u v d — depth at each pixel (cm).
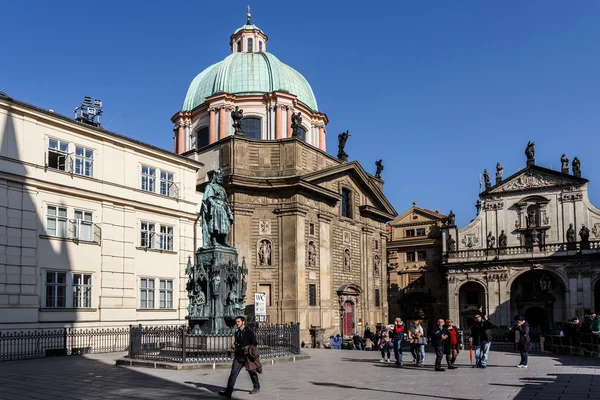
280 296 5075
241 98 5969
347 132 6228
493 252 7319
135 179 4150
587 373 2342
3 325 3192
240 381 2092
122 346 3834
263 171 5272
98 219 3838
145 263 4141
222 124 5894
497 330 6875
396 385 1986
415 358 2772
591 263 6712
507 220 7462
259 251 5172
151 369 2461
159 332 2772
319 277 5384
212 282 2845
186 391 1823
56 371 2431
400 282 8600
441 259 7950
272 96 5925
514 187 7469
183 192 4562
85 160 3816
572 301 6750
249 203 5194
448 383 2036
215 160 5322
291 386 1961
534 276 7225
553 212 7212
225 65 6306
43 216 3491
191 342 2719
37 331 3359
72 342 3538
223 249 2923
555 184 7225
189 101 6512
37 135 3500
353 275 6075
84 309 3653
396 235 8781
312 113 6456
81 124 3750
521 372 2395
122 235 3981
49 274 3494
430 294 8169
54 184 3547
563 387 1919
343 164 5794
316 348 4797
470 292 7606
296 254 5069
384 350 3061
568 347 3494
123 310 3912
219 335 2683
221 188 3069
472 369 2541
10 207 3309
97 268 3778
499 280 7181
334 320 5631
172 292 4350
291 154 5256
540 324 7081
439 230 8425
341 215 5944
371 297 6353
